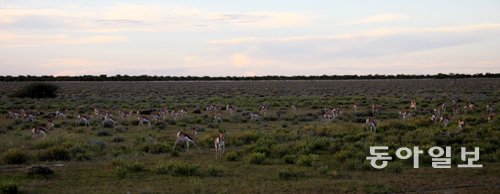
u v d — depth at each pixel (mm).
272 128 36438
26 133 33188
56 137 29656
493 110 47875
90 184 17562
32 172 18922
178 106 59406
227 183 17594
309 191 16391
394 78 196875
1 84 133250
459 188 16688
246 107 57594
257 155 21828
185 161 22141
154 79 187625
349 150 23109
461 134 27953
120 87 118188
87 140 28125
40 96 77688
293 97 74000
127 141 29094
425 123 35188
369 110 49438
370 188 16703
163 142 27203
